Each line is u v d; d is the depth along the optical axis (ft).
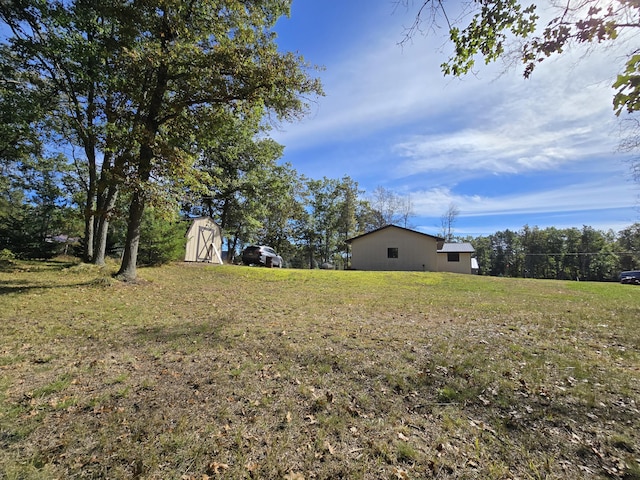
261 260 69.67
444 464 7.27
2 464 6.93
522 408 9.70
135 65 29.91
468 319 22.13
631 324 20.75
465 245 108.88
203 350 14.61
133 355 13.80
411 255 82.79
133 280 32.73
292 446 7.86
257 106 33.45
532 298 35.19
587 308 27.81
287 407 9.68
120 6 27.91
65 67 35.76
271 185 90.38
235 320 20.66
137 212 33.50
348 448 7.82
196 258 61.93
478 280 53.62
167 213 32.50
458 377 11.85
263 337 16.81
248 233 119.85
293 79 31.53
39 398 9.87
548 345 15.89
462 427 8.75
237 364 12.96
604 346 15.83
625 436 8.28
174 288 32.99
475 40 11.39
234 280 42.50
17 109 32.91
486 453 7.67
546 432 8.51
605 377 11.87
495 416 9.29
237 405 9.75
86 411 9.21
